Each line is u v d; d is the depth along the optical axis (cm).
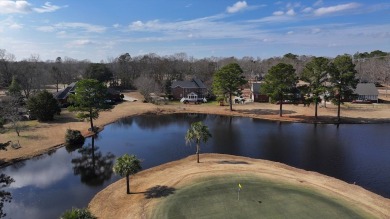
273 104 10038
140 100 11175
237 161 4544
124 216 2881
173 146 5606
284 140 5978
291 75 7875
